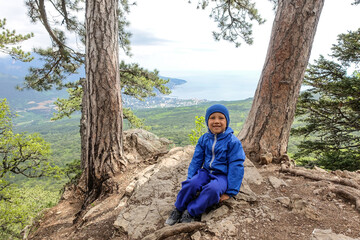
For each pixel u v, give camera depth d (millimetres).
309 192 2598
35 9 8750
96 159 4793
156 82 10828
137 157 5504
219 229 1911
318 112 9047
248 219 2037
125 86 11250
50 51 10195
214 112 2230
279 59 3740
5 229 10516
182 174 3205
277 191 2662
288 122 3848
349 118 8953
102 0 4605
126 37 10586
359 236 1742
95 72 4660
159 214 2389
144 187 2939
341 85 8156
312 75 9477
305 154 9812
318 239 1711
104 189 4578
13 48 8773
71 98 12250
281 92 3760
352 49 8719
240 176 2090
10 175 10383
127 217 2428
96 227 3068
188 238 1877
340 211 2148
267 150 3773
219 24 9219
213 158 2221
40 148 10750
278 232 1870
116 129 4891
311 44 3789
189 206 2072
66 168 10688
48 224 4289
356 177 3004
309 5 3611
